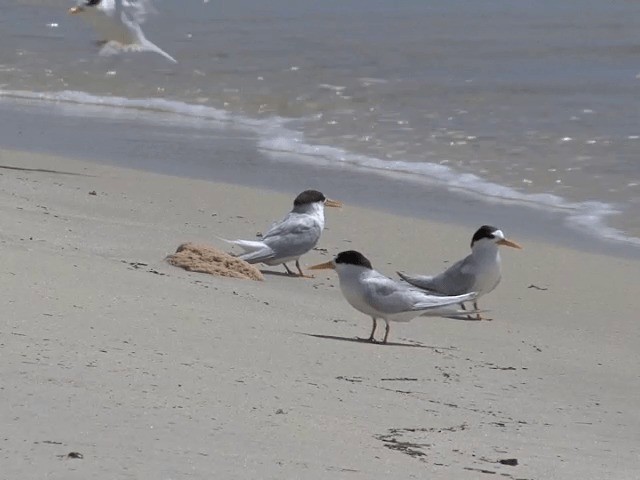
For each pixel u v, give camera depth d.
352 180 19.78
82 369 7.91
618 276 14.91
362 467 6.88
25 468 5.91
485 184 19.52
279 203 17.80
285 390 8.54
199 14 37.78
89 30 35.34
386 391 9.23
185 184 18.70
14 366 7.73
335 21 36.50
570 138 22.38
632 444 8.66
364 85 27.58
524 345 11.93
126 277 11.59
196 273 13.05
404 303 11.24
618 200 18.47
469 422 8.63
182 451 6.55
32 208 15.36
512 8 38.75
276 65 29.95
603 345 12.15
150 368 8.31
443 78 28.31
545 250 16.02
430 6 39.00
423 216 17.53
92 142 22.22
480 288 13.16
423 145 22.17
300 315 11.88
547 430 8.80
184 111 25.83
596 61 30.44
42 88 28.09
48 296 9.96
